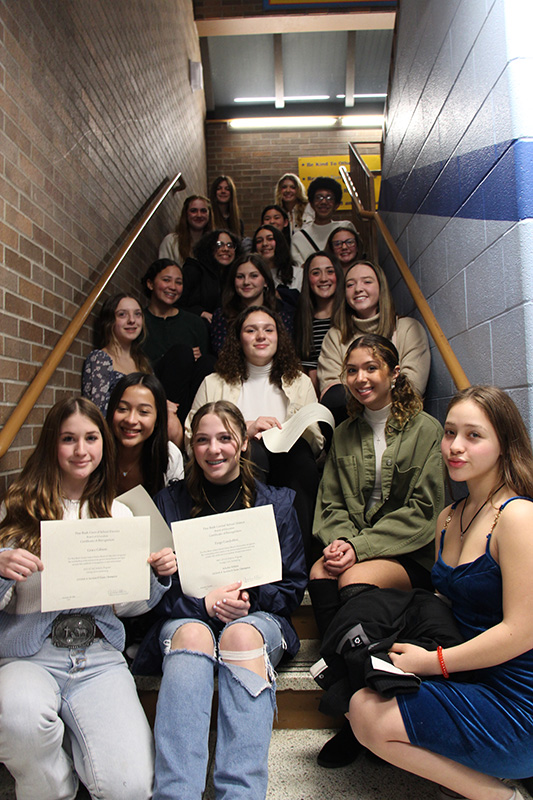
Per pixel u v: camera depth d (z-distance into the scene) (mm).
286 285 4238
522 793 1430
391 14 6715
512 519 1282
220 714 1415
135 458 2195
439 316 2568
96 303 3035
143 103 4371
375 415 2107
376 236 4395
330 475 2172
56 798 1356
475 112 2002
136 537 1504
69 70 2775
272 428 2312
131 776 1312
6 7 2107
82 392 2799
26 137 2250
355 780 1489
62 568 1436
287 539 1797
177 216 5641
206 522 1642
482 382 1987
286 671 1759
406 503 1958
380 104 8211
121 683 1475
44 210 2406
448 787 1288
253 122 8250
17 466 2070
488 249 1894
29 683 1365
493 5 1788
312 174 8141
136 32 4223
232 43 7414
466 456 1403
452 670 1293
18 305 2127
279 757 1588
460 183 2211
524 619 1223
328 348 3072
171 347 3365
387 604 1515
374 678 1304
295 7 6758
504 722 1209
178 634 1528
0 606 1412
